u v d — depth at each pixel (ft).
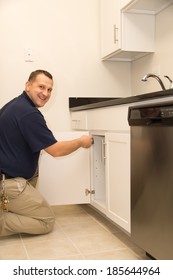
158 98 4.68
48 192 7.80
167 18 7.75
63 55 9.36
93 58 9.59
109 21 8.65
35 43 9.09
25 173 6.44
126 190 5.82
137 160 5.08
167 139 4.24
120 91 9.85
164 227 4.38
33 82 6.45
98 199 7.95
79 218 7.89
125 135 5.75
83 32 9.46
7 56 8.89
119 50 8.22
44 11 9.12
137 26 8.18
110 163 6.56
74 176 7.93
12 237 6.56
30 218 6.39
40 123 5.91
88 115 7.88
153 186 4.63
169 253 4.27
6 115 6.08
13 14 8.88
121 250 5.78
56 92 9.37
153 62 8.48
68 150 6.22
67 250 5.80
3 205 6.06
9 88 8.95
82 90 9.56
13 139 6.10
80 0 9.39
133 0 7.33
